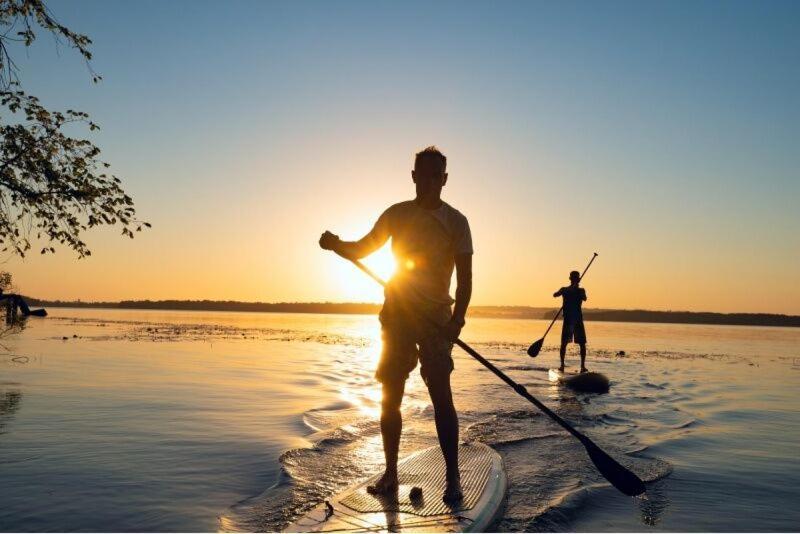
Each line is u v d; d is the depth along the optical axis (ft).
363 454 14.96
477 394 26.11
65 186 29.86
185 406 22.09
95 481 12.59
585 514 11.43
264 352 49.67
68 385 26.94
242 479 12.88
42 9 27.27
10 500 11.29
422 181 11.39
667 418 21.94
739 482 13.91
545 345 67.67
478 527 9.62
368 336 83.10
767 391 31.48
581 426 19.47
